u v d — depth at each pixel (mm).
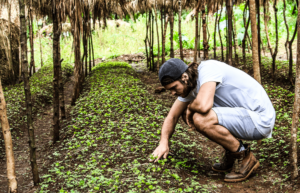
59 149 3803
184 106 2928
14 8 8867
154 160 2924
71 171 3000
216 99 2588
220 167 2834
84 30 8859
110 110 4922
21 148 4285
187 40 12289
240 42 10750
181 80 2484
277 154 2975
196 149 3535
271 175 2625
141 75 9633
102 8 8953
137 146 3367
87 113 5016
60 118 5430
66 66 11281
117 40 15227
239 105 2529
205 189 2396
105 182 2547
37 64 13547
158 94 6961
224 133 2477
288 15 11367
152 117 4586
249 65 7867
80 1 5898
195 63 2539
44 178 2963
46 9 8477
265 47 10492
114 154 3248
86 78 9023
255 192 2375
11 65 8758
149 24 10008
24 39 2699
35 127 5309
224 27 12047
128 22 16500
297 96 2350
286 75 6418
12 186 2463
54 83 4156
